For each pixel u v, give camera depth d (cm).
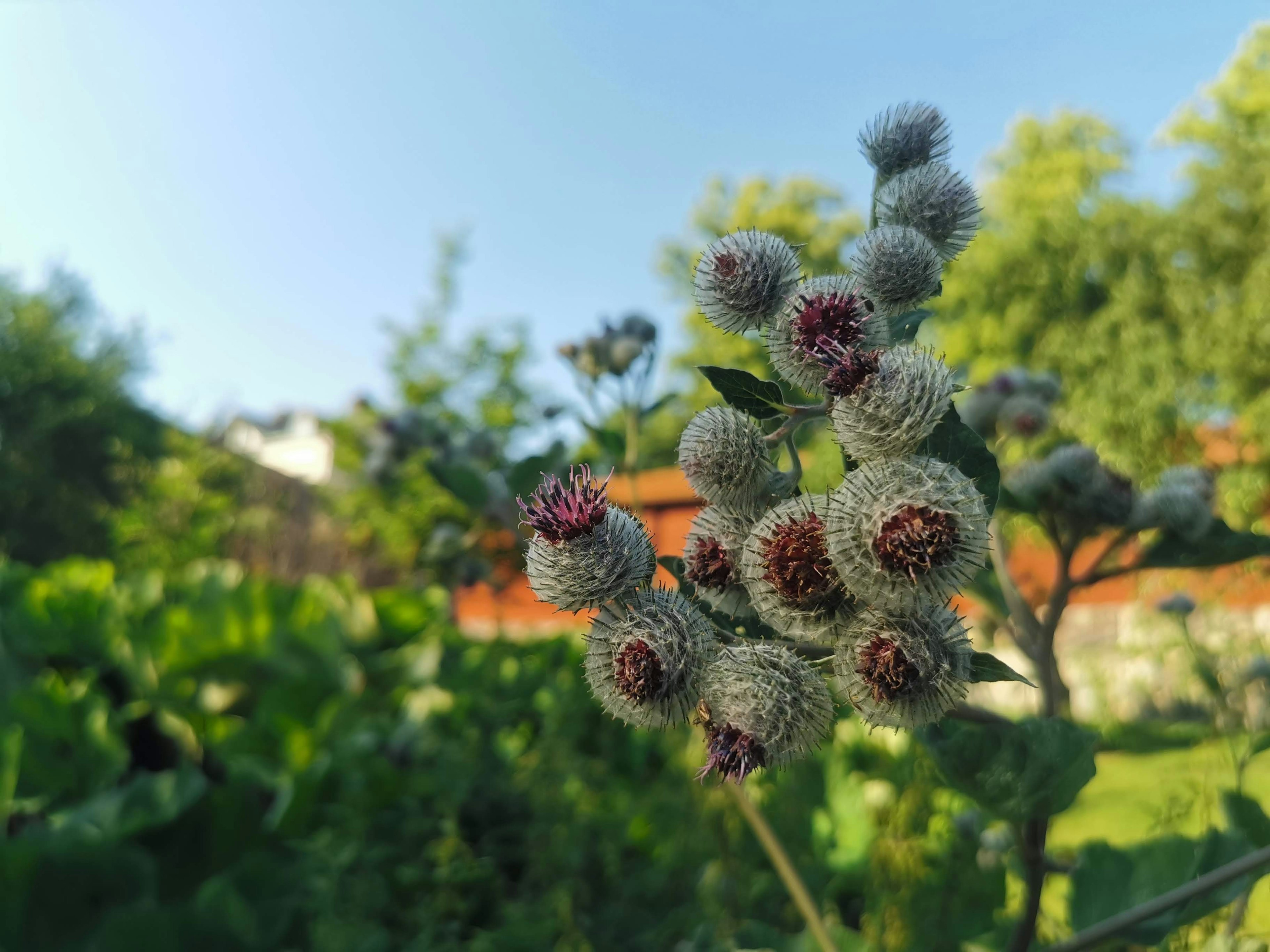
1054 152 2677
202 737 615
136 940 379
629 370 345
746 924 249
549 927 441
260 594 650
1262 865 158
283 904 427
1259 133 2088
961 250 196
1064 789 153
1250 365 1762
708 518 173
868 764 411
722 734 143
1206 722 298
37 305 3406
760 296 187
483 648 734
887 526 138
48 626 614
